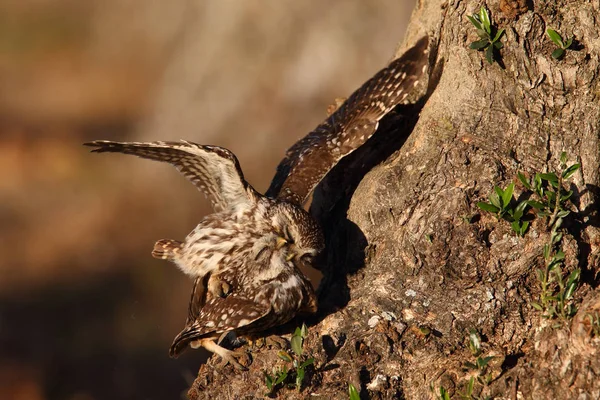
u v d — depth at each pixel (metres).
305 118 28.28
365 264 9.73
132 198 29.98
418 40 10.87
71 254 27.67
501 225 8.99
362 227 9.74
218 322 9.12
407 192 9.46
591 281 8.91
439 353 8.78
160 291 24.88
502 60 9.30
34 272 26.67
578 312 8.07
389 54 28.22
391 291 9.28
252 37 29.52
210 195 10.30
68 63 49.72
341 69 28.34
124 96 44.59
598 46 9.08
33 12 55.06
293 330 9.48
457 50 9.45
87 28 53.50
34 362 21.77
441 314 9.01
